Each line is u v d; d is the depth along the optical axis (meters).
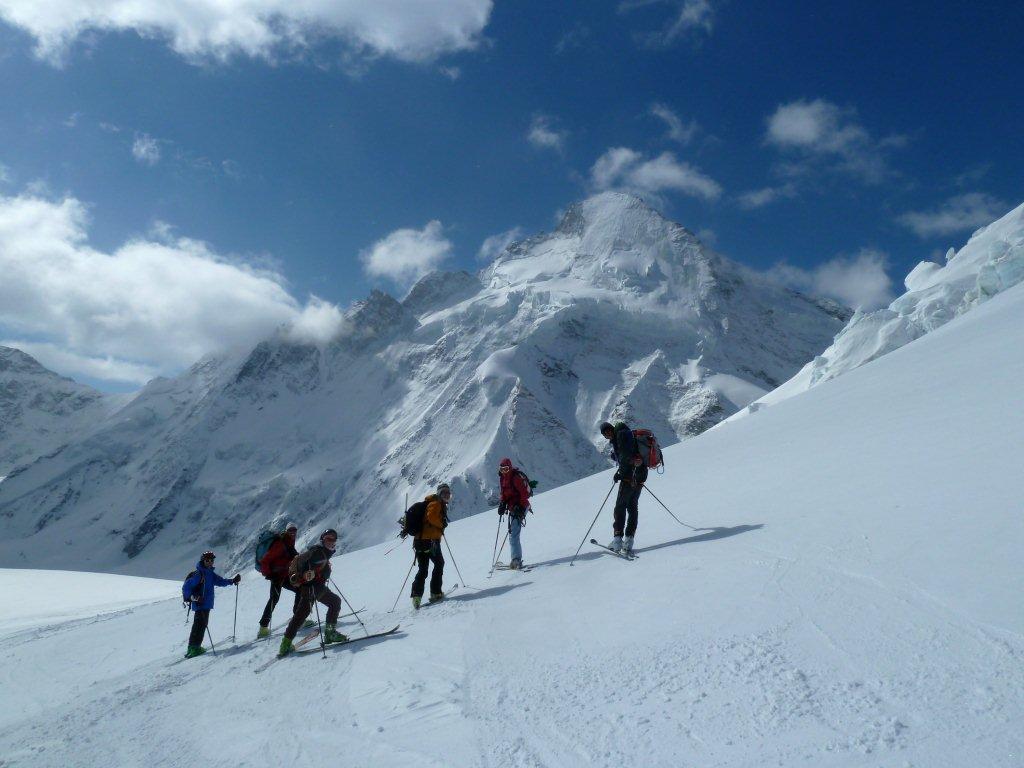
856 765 3.96
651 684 5.53
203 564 13.93
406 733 5.84
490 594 10.38
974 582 5.78
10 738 9.02
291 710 7.35
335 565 22.03
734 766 4.23
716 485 13.81
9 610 32.88
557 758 4.82
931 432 11.59
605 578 9.02
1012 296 28.91
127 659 15.39
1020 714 4.06
